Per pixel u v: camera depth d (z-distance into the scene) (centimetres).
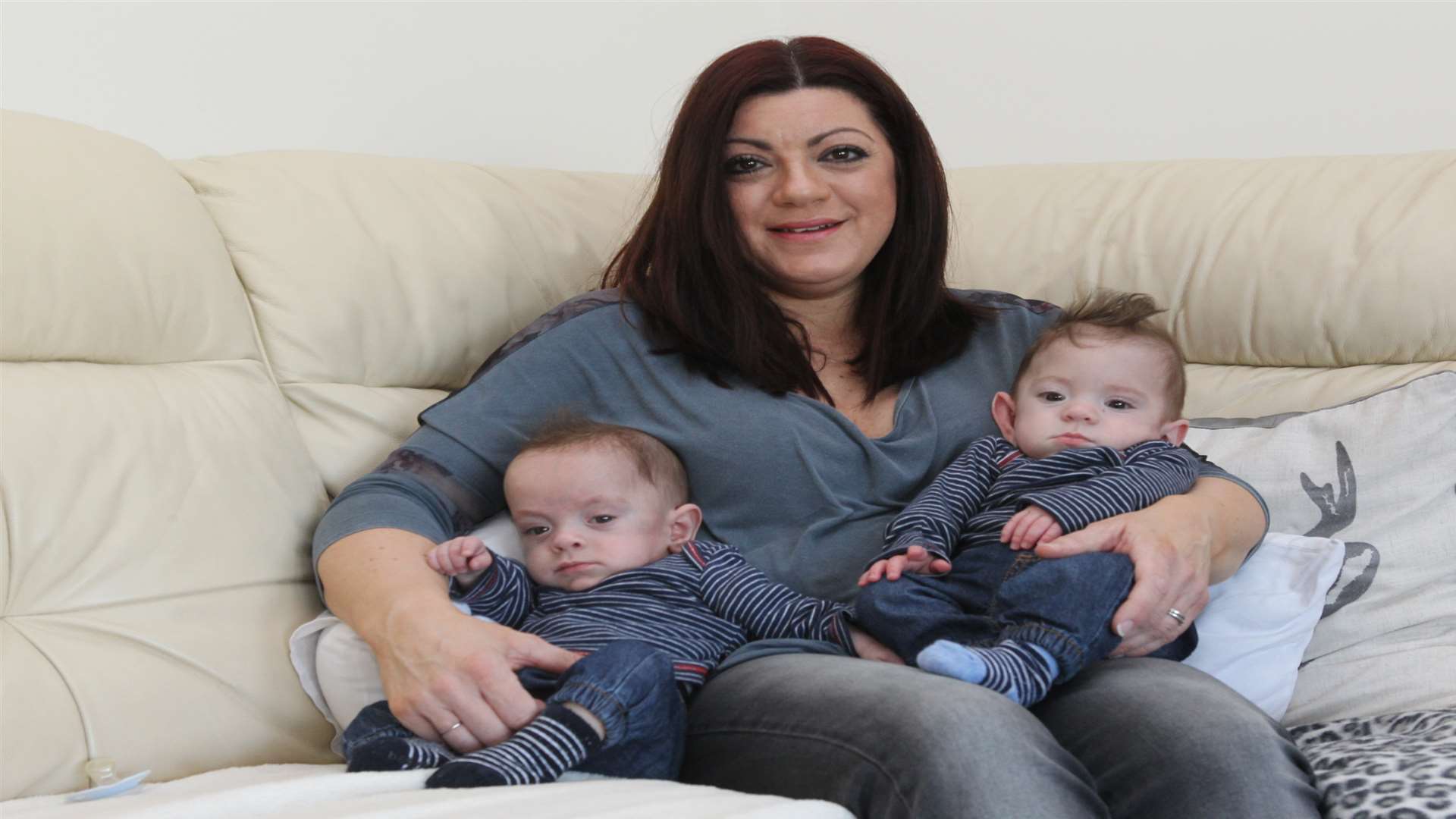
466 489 152
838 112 158
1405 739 127
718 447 152
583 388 160
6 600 124
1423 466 161
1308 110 245
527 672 125
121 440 136
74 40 192
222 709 132
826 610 139
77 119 193
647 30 272
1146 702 112
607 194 207
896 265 164
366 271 168
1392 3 234
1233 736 106
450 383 178
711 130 158
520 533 150
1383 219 181
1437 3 231
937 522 142
